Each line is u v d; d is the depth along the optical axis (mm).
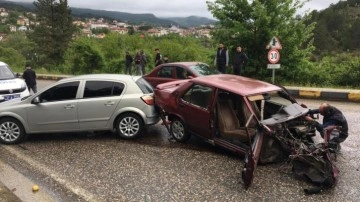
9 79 13211
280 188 6176
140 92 8914
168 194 5988
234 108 7793
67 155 7902
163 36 51812
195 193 6016
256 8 17547
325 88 15352
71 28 57719
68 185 6395
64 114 8844
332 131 7238
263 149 6879
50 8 56438
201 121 7871
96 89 8938
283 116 7082
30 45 65375
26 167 7270
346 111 11688
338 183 6355
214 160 7449
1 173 6980
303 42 18531
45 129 8930
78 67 32750
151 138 8992
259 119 7406
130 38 40031
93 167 7168
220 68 15320
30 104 8852
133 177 6664
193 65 12820
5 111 8797
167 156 7699
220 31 18500
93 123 8891
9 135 8867
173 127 8664
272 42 14414
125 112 8828
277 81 18062
